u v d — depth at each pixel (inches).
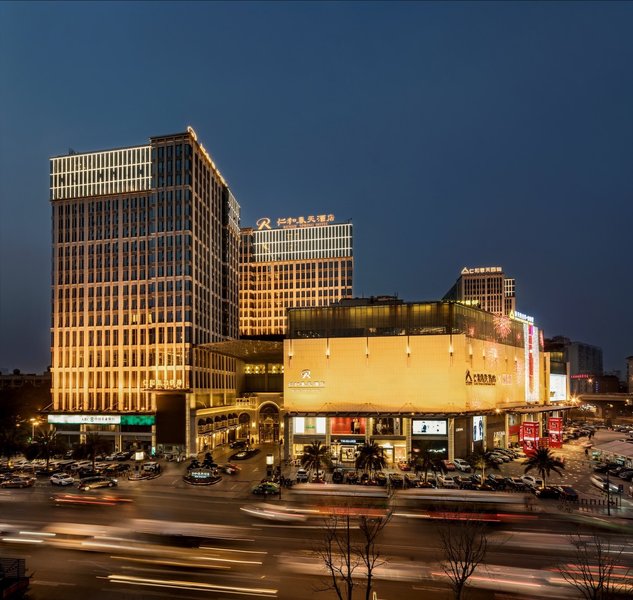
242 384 5797.2
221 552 1724.9
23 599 1369.3
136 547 1777.8
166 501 2477.9
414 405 3799.2
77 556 1692.9
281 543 1814.7
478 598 1381.6
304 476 2935.5
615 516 2194.9
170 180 4719.5
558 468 3476.9
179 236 4635.8
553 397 6250.0
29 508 2336.4
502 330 4781.0
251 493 2637.8
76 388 4589.1
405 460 3602.4
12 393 5713.6
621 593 1385.3
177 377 4431.6
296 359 3971.5
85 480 2819.9
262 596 1391.5
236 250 6250.0
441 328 3838.6
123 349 4571.9
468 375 3932.1
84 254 4793.3
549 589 1429.6
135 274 4665.4
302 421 3774.6
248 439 4963.1
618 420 7780.5
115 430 4298.7
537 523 2079.2
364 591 1425.9
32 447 3476.9
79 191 4874.5
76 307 4726.9
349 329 3951.8
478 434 3988.7
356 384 3880.4
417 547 1765.5
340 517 2133.4
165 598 1381.6
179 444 4094.5
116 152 4845.0
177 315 4530.0
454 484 2810.0
